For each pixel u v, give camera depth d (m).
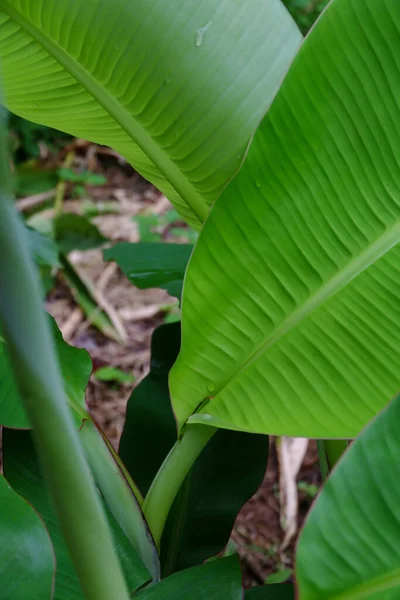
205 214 1.00
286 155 0.82
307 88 0.81
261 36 0.90
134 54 0.90
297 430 0.90
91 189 3.51
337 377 0.88
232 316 0.88
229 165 0.95
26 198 3.06
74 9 0.88
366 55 0.80
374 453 0.76
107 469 0.94
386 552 0.75
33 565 0.78
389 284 0.85
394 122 0.81
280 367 0.88
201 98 0.92
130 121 0.95
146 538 0.94
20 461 0.97
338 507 0.75
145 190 3.59
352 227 0.84
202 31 0.89
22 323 0.51
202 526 1.12
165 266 1.22
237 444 1.15
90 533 0.58
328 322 0.87
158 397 1.19
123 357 2.57
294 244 0.85
